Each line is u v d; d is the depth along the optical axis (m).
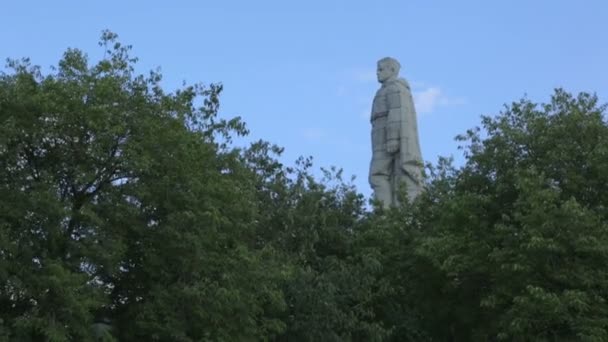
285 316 31.47
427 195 37.03
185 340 24.25
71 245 23.53
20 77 24.55
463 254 27.98
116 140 24.70
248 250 26.91
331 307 31.23
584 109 29.47
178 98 27.36
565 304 24.41
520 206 27.59
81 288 22.73
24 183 23.69
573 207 25.00
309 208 35.84
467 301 30.42
